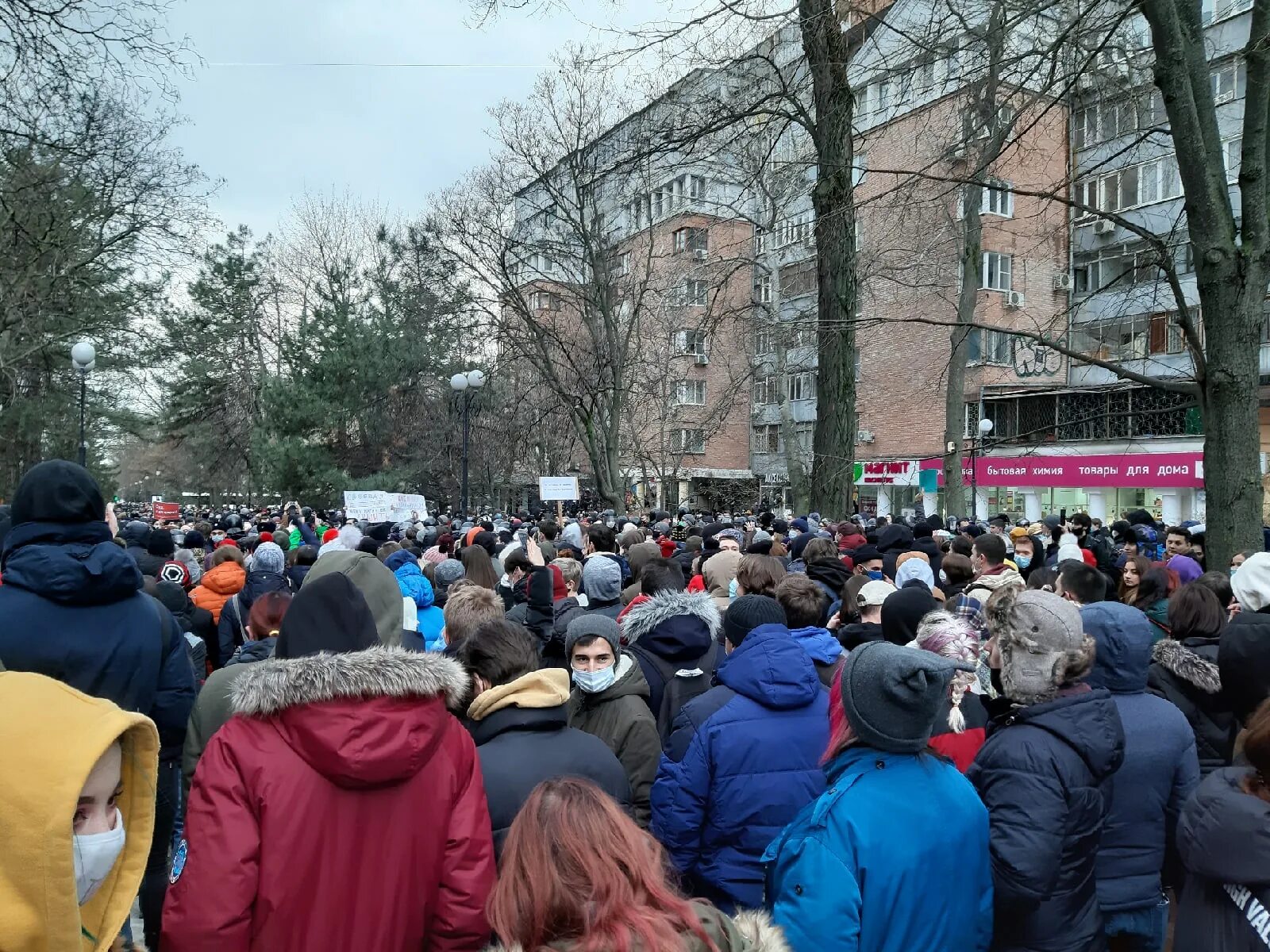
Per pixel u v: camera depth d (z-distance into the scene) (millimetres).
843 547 9469
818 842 2238
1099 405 27719
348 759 2006
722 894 2965
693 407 42219
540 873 1523
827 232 11938
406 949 2141
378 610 3613
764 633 3225
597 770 2758
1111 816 2945
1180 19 6488
